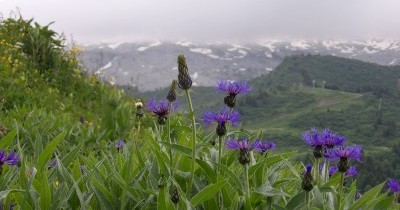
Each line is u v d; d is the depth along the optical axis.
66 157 1.06
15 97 3.02
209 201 0.99
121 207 0.94
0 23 4.22
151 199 0.99
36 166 1.05
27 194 0.88
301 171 1.22
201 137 1.27
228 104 1.03
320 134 1.00
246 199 0.94
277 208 0.93
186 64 0.98
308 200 0.93
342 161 0.97
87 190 1.04
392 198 0.99
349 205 1.04
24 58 3.80
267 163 1.10
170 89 1.11
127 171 0.97
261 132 1.20
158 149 1.06
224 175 1.09
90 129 2.07
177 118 1.42
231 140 1.03
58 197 0.92
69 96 3.62
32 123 1.94
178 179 1.08
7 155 1.03
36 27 4.21
